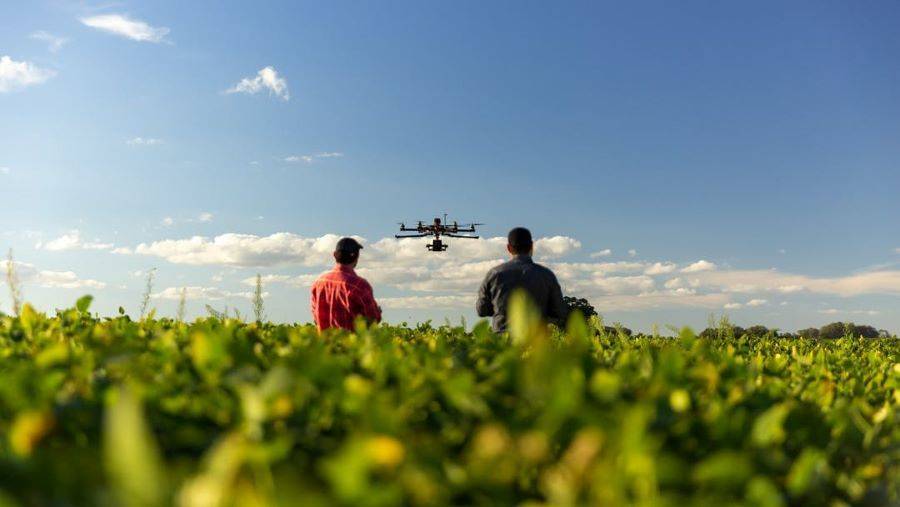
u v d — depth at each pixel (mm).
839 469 1902
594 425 1460
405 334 5074
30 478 1186
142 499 889
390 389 1877
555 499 1275
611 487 1214
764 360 3846
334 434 1673
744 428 1731
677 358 2088
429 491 1265
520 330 2027
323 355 1782
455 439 1646
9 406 1679
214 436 1602
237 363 2027
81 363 2145
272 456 1261
